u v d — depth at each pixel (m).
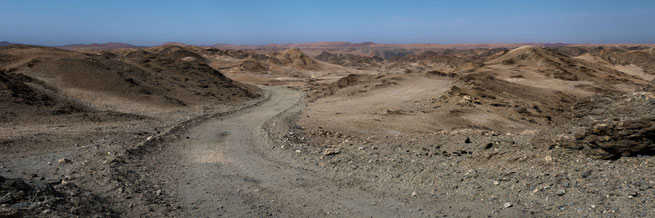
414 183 11.73
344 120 29.52
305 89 79.94
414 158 14.09
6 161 14.72
